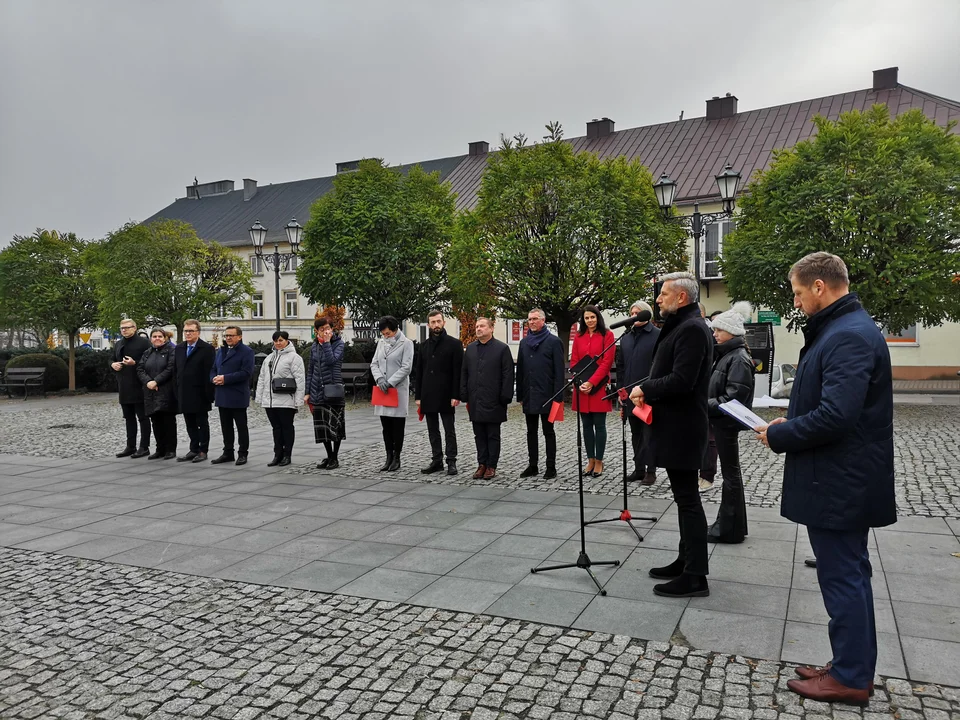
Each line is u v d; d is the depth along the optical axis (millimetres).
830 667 3379
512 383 8672
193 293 25516
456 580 5070
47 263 24344
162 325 26016
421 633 4191
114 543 6281
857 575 3281
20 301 24094
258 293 49312
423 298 20531
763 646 3891
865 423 3162
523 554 5629
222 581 5219
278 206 53125
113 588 5148
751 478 8352
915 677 3533
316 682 3645
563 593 4754
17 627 4469
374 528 6516
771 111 33531
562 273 16375
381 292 20141
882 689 3422
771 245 15492
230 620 4484
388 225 20109
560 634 4117
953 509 6789
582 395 8555
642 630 4129
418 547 5891
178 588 5102
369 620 4410
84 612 4699
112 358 25750
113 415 17719
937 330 25281
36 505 7820
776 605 4465
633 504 7176
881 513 3184
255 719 3309
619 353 8508
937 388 23562
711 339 4496
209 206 57062
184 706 3443
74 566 5684
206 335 49344
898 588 4742
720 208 29047
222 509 7406
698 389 4445
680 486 4625
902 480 8102
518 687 3529
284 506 7465
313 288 20672
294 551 5883
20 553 6062
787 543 5762
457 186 40219
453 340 9062
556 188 16109
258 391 9859
